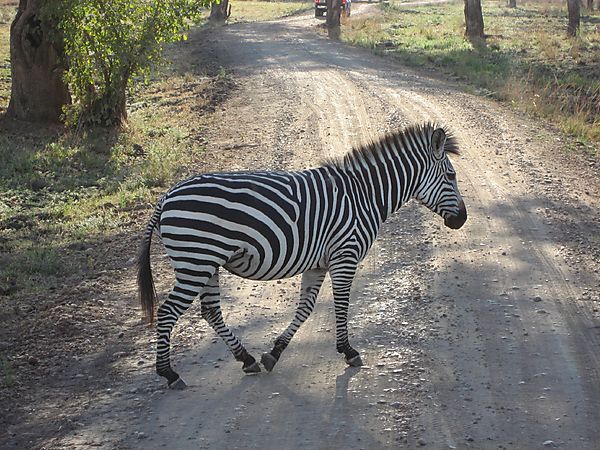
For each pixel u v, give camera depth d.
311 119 16.89
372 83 21.38
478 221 10.27
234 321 7.31
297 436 5.17
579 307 7.50
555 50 27.53
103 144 15.23
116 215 11.03
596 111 18.05
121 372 6.29
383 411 5.50
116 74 16.20
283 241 5.62
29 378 6.25
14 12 38.38
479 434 5.18
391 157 6.26
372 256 9.07
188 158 13.99
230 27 38.84
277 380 6.03
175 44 31.67
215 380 6.07
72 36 15.81
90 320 7.43
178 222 5.46
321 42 31.94
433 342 6.70
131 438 5.20
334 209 5.86
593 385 5.91
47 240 9.98
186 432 5.25
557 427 5.27
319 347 6.64
